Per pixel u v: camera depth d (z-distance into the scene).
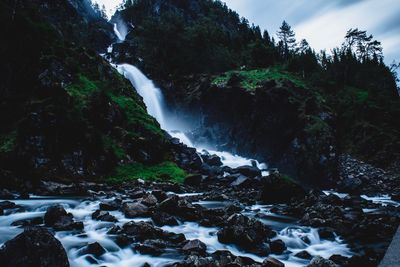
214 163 40.97
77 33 80.62
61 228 12.79
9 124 30.50
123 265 9.66
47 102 30.80
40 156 26.42
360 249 12.15
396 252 5.06
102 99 34.66
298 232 14.05
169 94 71.12
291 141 53.56
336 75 80.88
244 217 13.34
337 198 22.75
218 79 68.31
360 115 61.41
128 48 81.44
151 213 15.62
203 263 8.62
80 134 29.19
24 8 47.69
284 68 83.94
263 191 23.47
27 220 14.00
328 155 49.69
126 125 36.00
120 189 25.50
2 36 36.59
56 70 35.56
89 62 42.91
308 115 54.16
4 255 7.53
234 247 11.57
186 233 13.12
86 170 28.03
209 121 64.75
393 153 52.50
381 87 84.56
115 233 12.31
